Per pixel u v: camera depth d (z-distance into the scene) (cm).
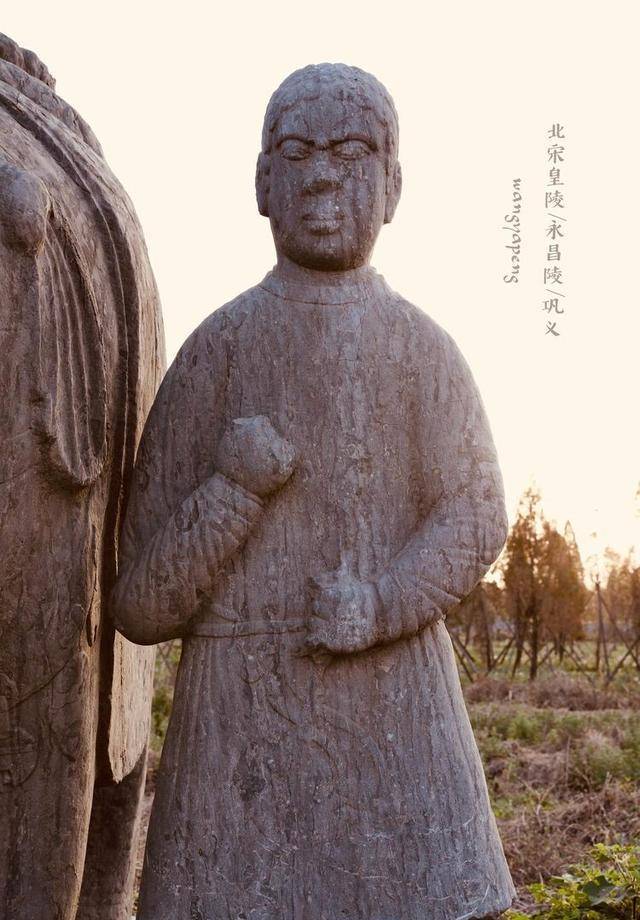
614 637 1294
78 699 254
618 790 612
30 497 236
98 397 251
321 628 243
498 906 250
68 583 247
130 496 262
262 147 264
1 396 227
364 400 250
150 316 297
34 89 293
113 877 332
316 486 249
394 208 266
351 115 251
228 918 242
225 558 245
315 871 243
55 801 255
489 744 747
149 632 250
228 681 247
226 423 253
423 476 254
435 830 246
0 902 251
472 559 250
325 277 255
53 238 239
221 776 246
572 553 1240
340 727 246
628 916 369
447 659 258
